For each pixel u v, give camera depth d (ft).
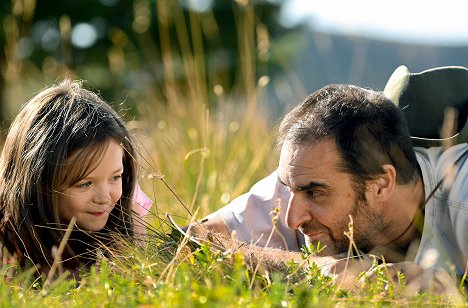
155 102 17.84
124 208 10.67
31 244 10.39
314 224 9.28
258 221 10.78
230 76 34.81
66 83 11.16
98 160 10.05
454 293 8.29
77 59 36.65
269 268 8.75
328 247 9.39
